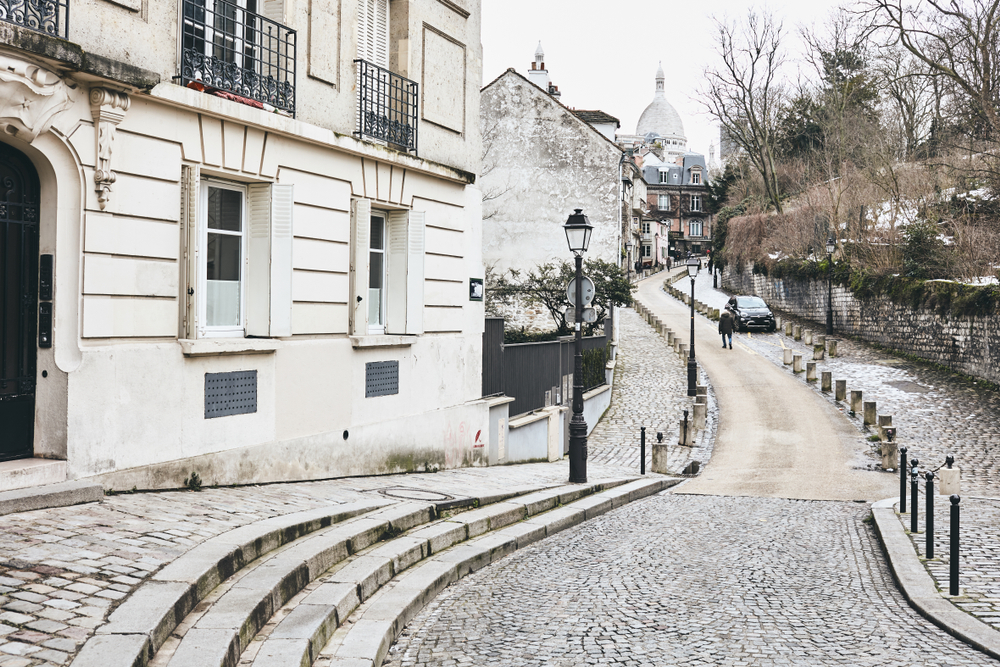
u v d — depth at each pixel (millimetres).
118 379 8000
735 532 10562
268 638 5332
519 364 17953
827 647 6000
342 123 11453
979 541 9438
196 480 8922
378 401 12242
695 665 5574
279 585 5996
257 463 9797
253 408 9750
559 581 7945
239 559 6293
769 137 55312
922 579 7785
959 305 27031
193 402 8883
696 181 122500
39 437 7605
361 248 11812
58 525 6461
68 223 7641
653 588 7664
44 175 7566
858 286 36938
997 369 24609
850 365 30438
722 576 8164
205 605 5410
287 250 10078
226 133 9312
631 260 82062
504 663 5641
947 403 23375
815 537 10320
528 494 11969
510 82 42406
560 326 36969
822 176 48906
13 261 7484
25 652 4172
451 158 14461
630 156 76688
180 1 8797
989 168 28812
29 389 7602
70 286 7641
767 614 6848
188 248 8852
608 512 12367
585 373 23812
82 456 7652
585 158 41812
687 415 20203
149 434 8352
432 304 13797
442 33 14070
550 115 42031
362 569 7094
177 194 8734
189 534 6613
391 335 12688
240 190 10086
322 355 10969
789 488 15000
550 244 42000
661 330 41031
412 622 6672
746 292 59656
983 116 29062
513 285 40125
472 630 6422
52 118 7328
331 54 11211
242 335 10078
